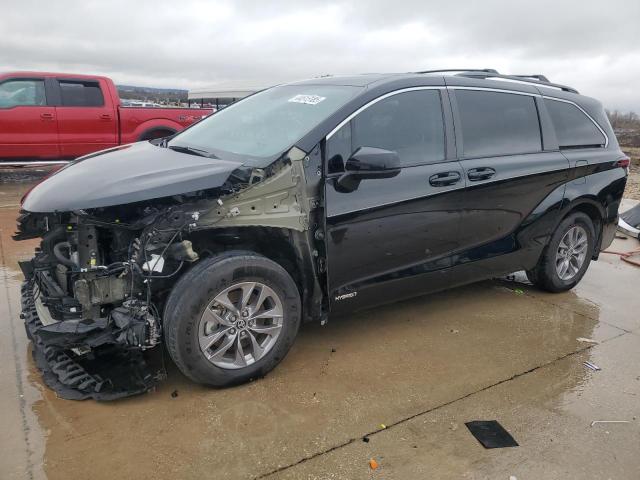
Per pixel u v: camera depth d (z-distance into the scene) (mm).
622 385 3463
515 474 2615
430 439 2844
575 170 4695
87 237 2922
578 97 5031
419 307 4602
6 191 9844
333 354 3697
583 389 3396
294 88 4227
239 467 2582
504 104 4352
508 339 4059
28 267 3701
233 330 3143
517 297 4953
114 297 2982
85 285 2896
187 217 2977
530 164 4352
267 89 4578
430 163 3809
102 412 2943
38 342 3125
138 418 2906
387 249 3658
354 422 2953
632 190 12055
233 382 3189
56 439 2715
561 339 4102
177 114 10883
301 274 3441
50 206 2830
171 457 2627
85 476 2486
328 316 3605
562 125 4750
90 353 3234
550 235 4734
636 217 7727
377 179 3514
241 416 2959
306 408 3057
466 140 4043
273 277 3188
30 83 9719
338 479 2537
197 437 2773
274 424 2902
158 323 2994
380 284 3709
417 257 3855
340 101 3574
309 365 3533
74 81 10039
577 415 3111
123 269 2959
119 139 10438
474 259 4203
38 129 9734
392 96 3707
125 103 12344
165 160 3432
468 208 4004
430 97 3906
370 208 3473
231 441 2756
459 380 3438
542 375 3547
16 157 9695
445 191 3814
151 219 2979
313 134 3320
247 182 3121
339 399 3162
